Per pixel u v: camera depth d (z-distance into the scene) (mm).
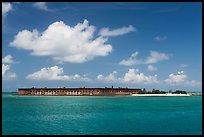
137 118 90562
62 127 71062
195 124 73750
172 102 197000
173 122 78688
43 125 74688
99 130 65688
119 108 137250
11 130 65875
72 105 164625
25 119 89000
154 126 70750
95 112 114062
